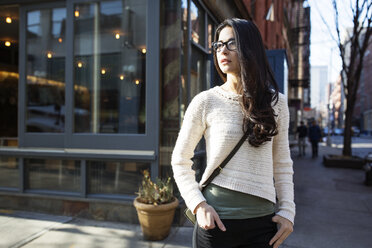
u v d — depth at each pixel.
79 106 4.60
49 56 4.81
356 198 5.85
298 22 24.14
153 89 4.15
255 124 1.22
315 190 6.55
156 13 4.16
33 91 4.86
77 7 4.62
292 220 1.30
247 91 1.24
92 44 4.61
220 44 1.34
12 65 8.05
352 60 11.08
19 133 4.80
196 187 1.28
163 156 4.17
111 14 4.51
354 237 3.79
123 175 4.26
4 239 3.54
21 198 4.61
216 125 1.28
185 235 3.69
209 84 5.51
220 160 1.27
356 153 17.30
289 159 1.41
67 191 4.49
